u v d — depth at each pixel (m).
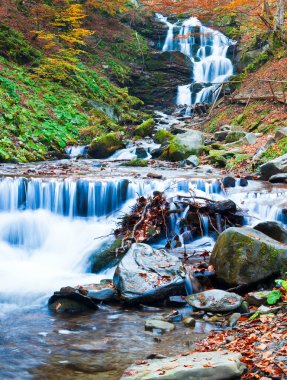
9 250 9.53
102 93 24.83
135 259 7.36
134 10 34.50
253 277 7.01
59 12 26.50
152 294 6.80
